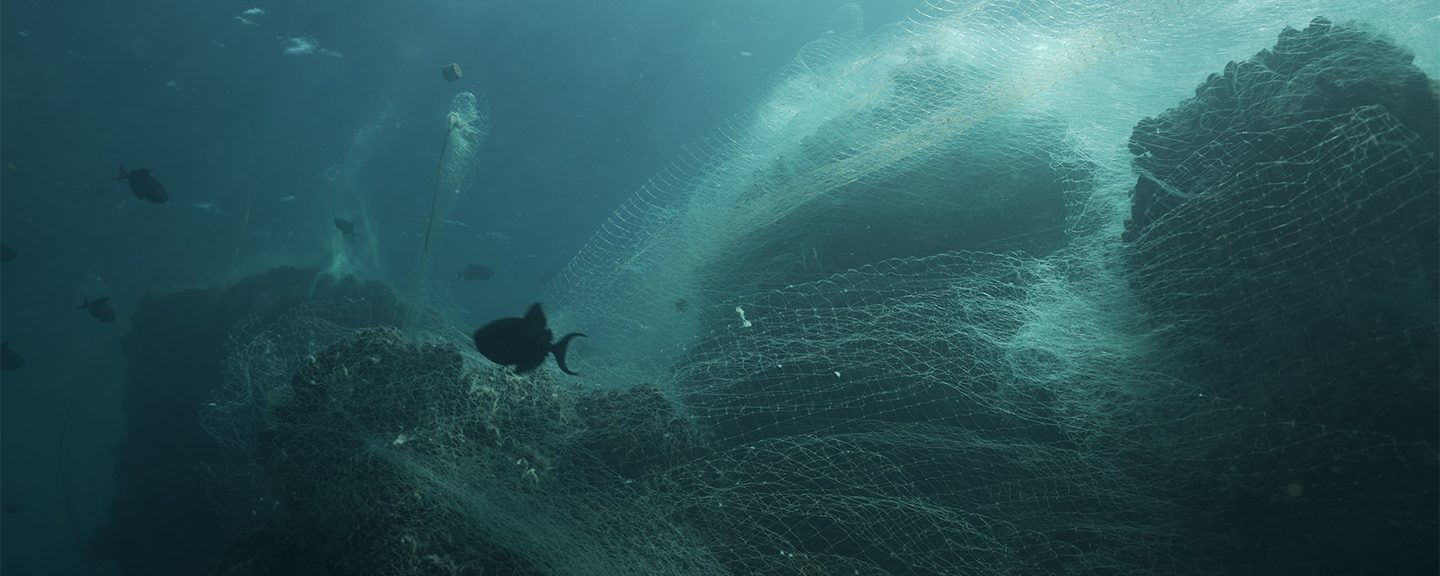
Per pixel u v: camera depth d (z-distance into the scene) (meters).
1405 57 3.38
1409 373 2.86
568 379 5.29
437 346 4.52
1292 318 3.20
